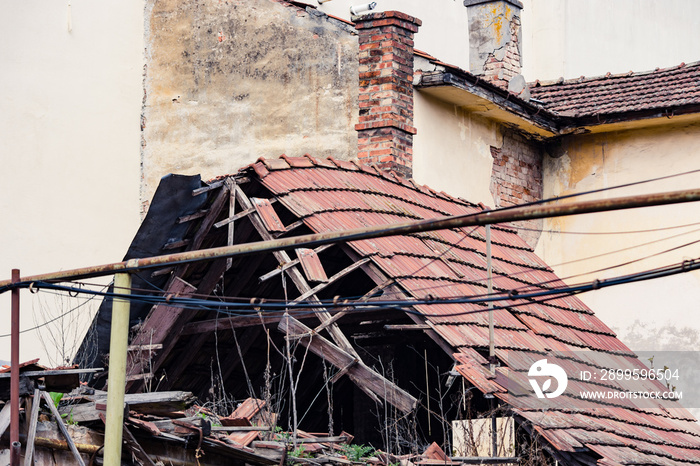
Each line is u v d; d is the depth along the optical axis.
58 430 9.96
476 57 19.69
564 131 19.14
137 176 19.47
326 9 20.98
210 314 14.41
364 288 15.25
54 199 19.11
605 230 19.11
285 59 18.22
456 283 13.79
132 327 14.08
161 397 10.48
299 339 12.62
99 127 19.59
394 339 15.15
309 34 18.03
